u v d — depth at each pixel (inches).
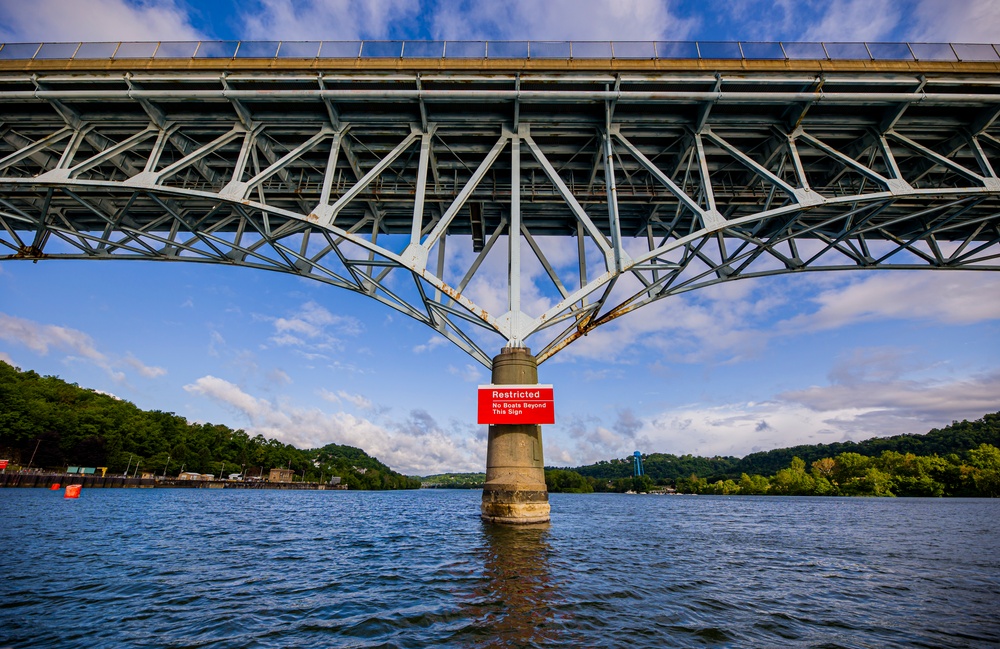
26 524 666.8
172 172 631.2
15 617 236.4
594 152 720.3
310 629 224.1
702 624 240.4
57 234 766.5
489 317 594.2
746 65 610.9
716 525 970.7
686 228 890.1
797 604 291.7
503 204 806.5
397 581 327.3
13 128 715.4
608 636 215.6
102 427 3442.4
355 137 690.2
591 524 895.1
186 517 933.8
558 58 613.6
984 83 625.6
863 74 618.5
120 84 634.8
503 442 595.8
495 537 524.4
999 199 795.4
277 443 6304.1
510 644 203.5
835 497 3838.6
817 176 802.2
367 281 725.9
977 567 451.5
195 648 199.2
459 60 611.5
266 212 668.1
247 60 617.9
